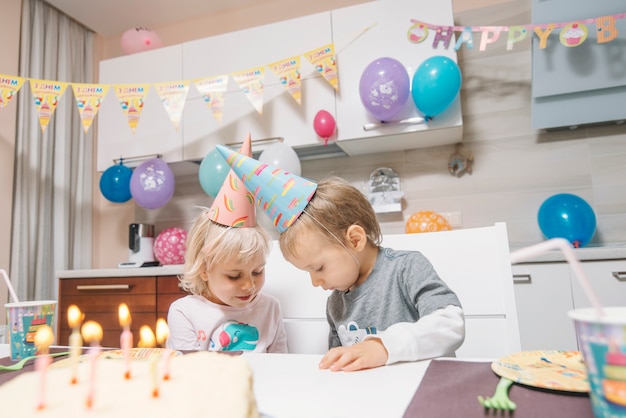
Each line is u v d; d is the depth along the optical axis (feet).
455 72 5.67
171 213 8.45
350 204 2.93
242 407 1.12
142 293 6.32
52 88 5.76
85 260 8.47
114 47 9.43
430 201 7.06
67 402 1.17
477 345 3.10
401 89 5.81
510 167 6.81
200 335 3.70
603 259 4.91
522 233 6.68
